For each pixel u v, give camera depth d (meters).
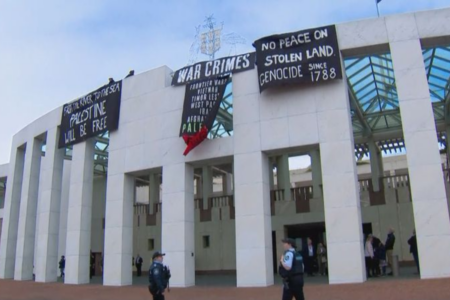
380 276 16.23
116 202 20.14
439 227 14.15
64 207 32.94
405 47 15.84
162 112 19.67
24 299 15.95
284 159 25.97
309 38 16.83
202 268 27.06
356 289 13.18
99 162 30.73
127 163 20.23
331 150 15.91
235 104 17.88
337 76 16.17
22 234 25.39
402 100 15.48
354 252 14.88
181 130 18.55
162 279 9.60
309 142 16.28
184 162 18.61
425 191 14.54
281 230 24.73
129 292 16.56
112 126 20.84
